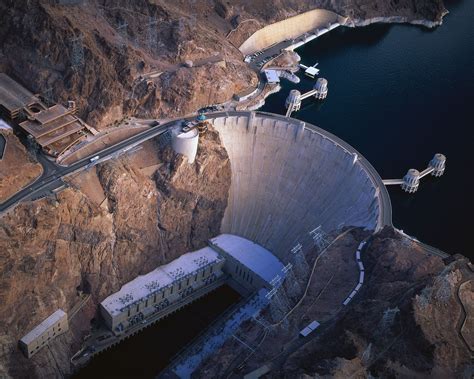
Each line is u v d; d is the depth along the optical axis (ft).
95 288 642.22
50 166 649.20
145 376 621.31
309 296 606.55
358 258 625.41
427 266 590.55
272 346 570.46
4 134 638.94
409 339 522.88
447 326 532.32
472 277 581.12
